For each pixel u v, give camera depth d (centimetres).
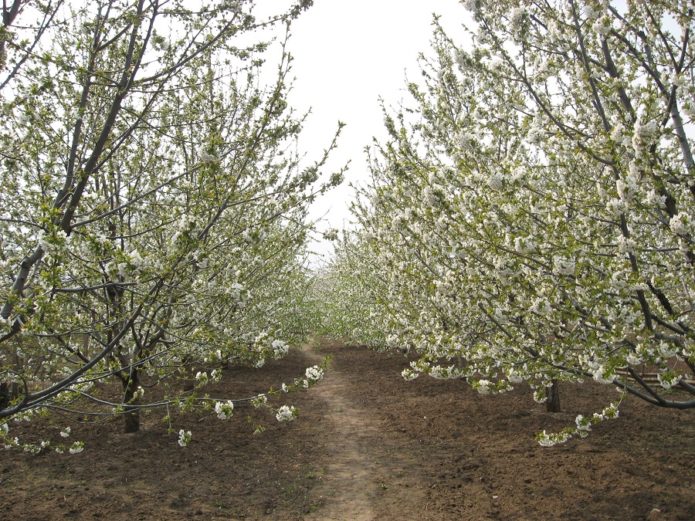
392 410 889
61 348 577
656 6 419
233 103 596
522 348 451
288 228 695
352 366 1443
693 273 373
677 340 372
